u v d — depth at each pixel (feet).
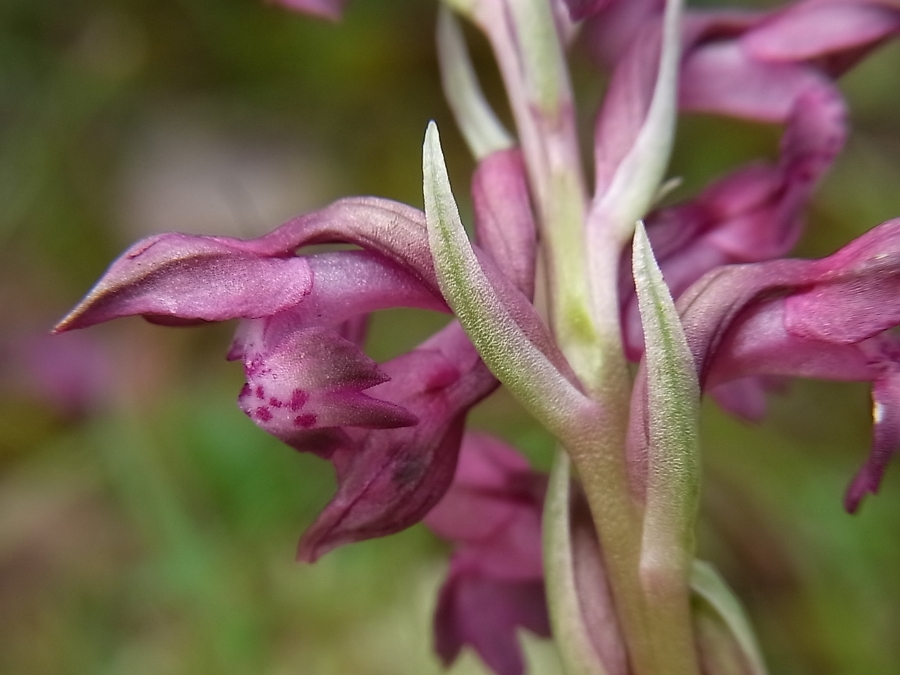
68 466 0.40
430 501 0.15
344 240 0.15
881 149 0.42
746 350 0.15
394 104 0.48
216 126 0.49
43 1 0.48
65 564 0.38
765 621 0.31
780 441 0.34
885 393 0.15
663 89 0.16
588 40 0.19
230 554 0.32
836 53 0.19
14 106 0.48
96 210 0.48
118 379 0.41
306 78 0.48
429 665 0.30
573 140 0.16
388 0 0.48
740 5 0.42
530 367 0.15
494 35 0.17
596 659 0.15
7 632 0.36
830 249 0.39
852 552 0.31
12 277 0.46
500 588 0.20
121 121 0.49
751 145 0.40
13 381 0.41
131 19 0.48
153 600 0.34
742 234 0.18
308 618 0.31
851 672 0.29
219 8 0.47
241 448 0.34
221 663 0.31
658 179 0.16
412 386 0.15
